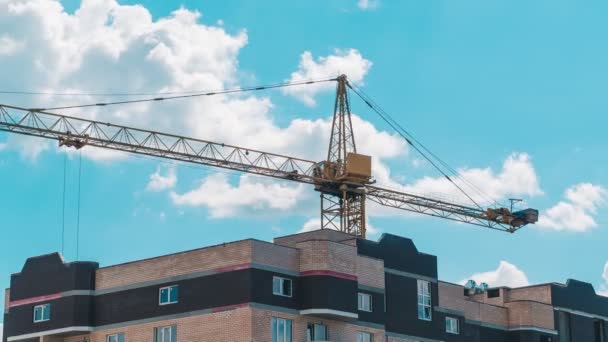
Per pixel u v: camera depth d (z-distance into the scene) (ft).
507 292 363.97
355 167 492.95
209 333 273.13
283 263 277.23
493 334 344.28
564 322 360.28
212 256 278.26
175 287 283.38
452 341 317.63
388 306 299.99
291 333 274.77
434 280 315.37
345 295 280.10
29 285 307.37
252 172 476.13
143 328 285.84
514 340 348.38
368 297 293.23
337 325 282.97
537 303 351.87
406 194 510.58
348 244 286.46
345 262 283.18
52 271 303.48
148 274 289.12
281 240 301.84
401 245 309.63
